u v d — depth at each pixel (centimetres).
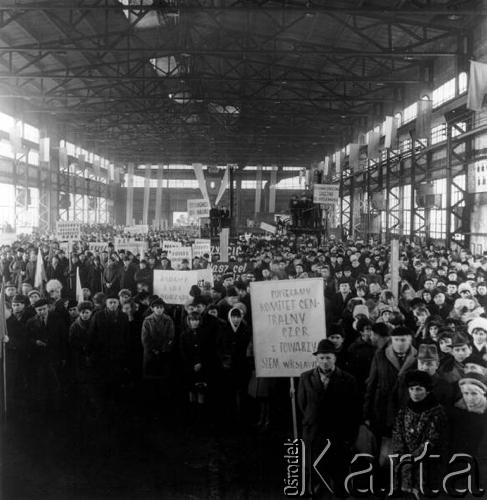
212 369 978
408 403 547
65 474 724
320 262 1781
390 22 2736
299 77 4472
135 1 3023
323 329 677
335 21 3086
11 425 896
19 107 4469
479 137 2798
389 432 635
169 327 1062
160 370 1059
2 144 4516
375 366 664
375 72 4116
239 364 916
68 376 1145
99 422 912
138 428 887
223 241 1962
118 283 1758
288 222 4459
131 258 1822
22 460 768
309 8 2441
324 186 2606
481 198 2803
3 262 1964
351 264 1994
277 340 692
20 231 4719
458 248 2962
